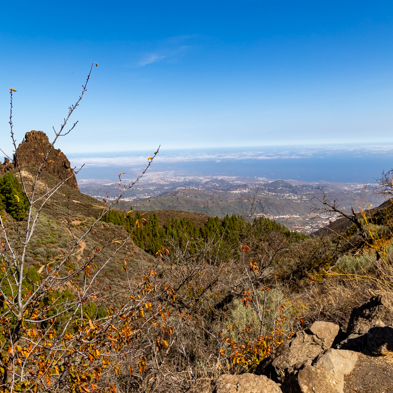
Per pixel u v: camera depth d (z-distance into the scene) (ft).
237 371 9.39
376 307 8.56
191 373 8.57
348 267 18.40
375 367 6.40
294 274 24.16
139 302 8.78
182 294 14.55
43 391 7.35
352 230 24.00
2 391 7.08
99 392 8.06
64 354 7.90
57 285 8.00
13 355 6.81
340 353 6.85
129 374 9.96
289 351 8.13
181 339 11.64
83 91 6.93
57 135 7.06
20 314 7.15
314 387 5.96
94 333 8.22
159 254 12.61
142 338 10.57
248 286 13.85
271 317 12.35
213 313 15.21
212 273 14.90
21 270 7.22
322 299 14.28
